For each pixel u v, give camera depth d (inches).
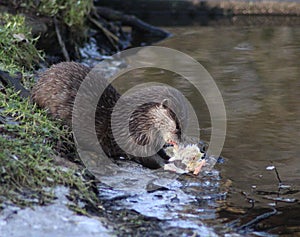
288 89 559.8
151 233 301.7
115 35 820.6
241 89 558.6
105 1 1006.4
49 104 421.4
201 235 304.7
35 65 584.1
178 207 341.1
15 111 387.9
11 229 281.1
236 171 394.3
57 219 293.3
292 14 973.2
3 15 579.2
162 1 1017.5
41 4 659.4
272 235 310.0
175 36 834.2
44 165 332.8
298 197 357.7
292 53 701.3
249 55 693.3
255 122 477.4
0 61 491.2
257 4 987.9
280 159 411.5
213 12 1005.8
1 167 313.7
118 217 319.6
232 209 340.5
